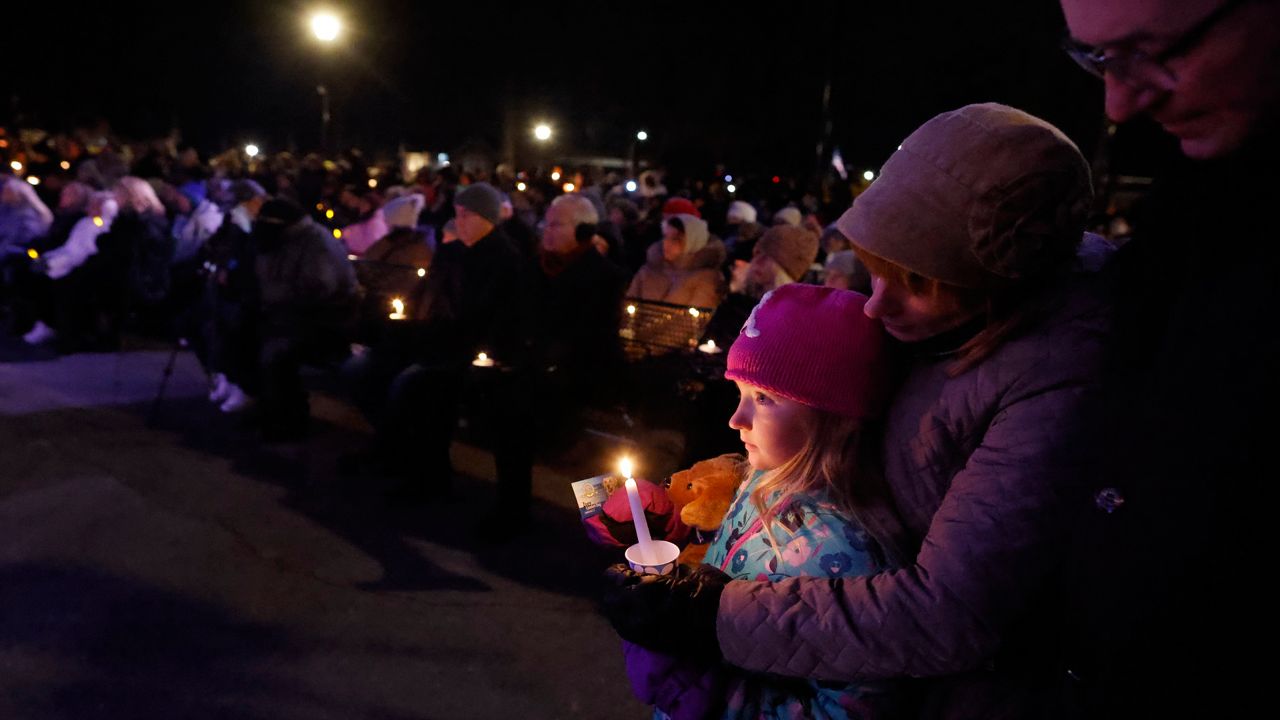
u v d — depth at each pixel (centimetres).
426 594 362
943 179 107
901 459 125
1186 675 85
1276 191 81
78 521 418
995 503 108
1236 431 81
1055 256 108
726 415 344
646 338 525
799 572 128
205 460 506
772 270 441
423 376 442
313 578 372
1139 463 90
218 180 1241
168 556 388
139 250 754
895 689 129
